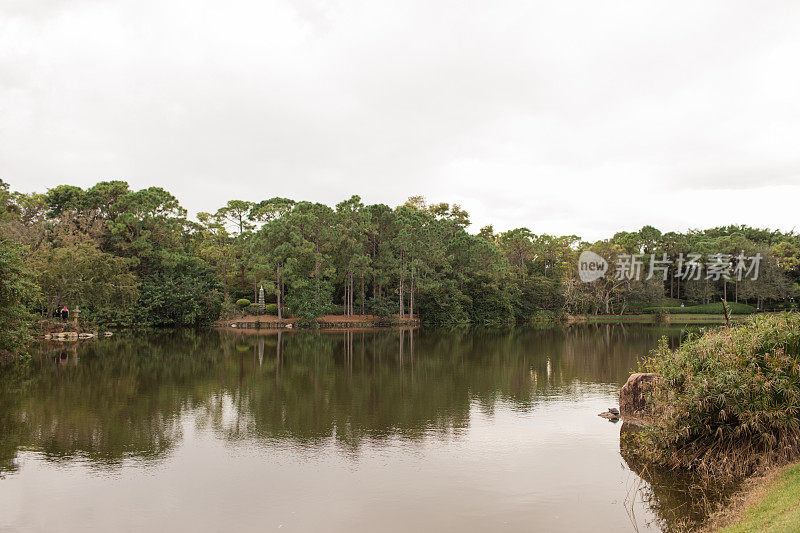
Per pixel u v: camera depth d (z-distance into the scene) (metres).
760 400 8.41
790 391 8.26
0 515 7.36
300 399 15.27
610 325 54.88
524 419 12.84
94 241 44.00
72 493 8.16
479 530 6.88
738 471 8.47
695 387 8.90
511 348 30.30
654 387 10.10
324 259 47.72
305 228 47.84
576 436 11.29
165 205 51.00
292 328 47.28
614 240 74.88
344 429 11.91
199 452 10.23
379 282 51.16
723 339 9.64
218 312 49.53
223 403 14.72
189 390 16.70
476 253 57.50
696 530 6.74
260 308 50.03
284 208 53.75
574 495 8.02
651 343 33.28
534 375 19.89
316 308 46.44
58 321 37.16
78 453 10.18
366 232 52.75
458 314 54.94
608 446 10.54
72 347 29.97
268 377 19.30
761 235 81.06
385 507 7.60
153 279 48.09
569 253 69.56
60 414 13.39
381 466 9.38
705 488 8.20
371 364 23.06
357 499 7.89
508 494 8.08
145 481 8.67
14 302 21.45
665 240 65.69
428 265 52.69
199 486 8.43
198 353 27.31
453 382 18.22
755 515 6.52
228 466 9.41
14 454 10.10
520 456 9.91
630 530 6.82
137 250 48.59
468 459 9.75
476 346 31.55
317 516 7.30
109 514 7.39
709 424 8.94
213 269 52.22
